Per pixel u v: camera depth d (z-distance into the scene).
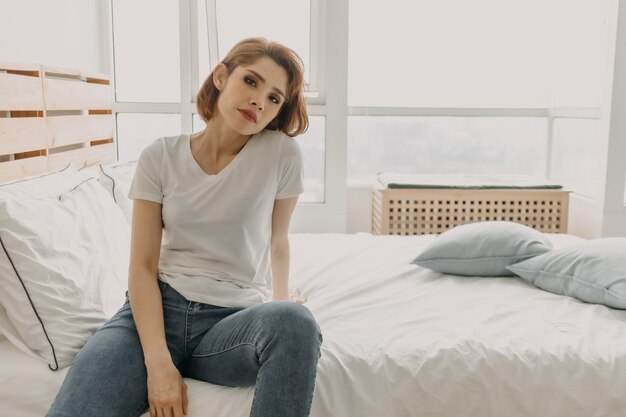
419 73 3.78
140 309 1.29
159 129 3.40
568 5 3.67
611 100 3.12
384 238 2.57
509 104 3.86
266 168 1.43
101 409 1.09
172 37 3.35
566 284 1.82
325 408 1.30
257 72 1.37
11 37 2.20
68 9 2.78
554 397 1.34
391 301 1.76
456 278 2.02
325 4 3.19
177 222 1.38
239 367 1.23
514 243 2.01
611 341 1.45
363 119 3.81
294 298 1.76
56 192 1.68
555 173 3.84
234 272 1.41
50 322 1.33
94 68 3.15
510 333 1.50
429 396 1.34
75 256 1.46
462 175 3.64
